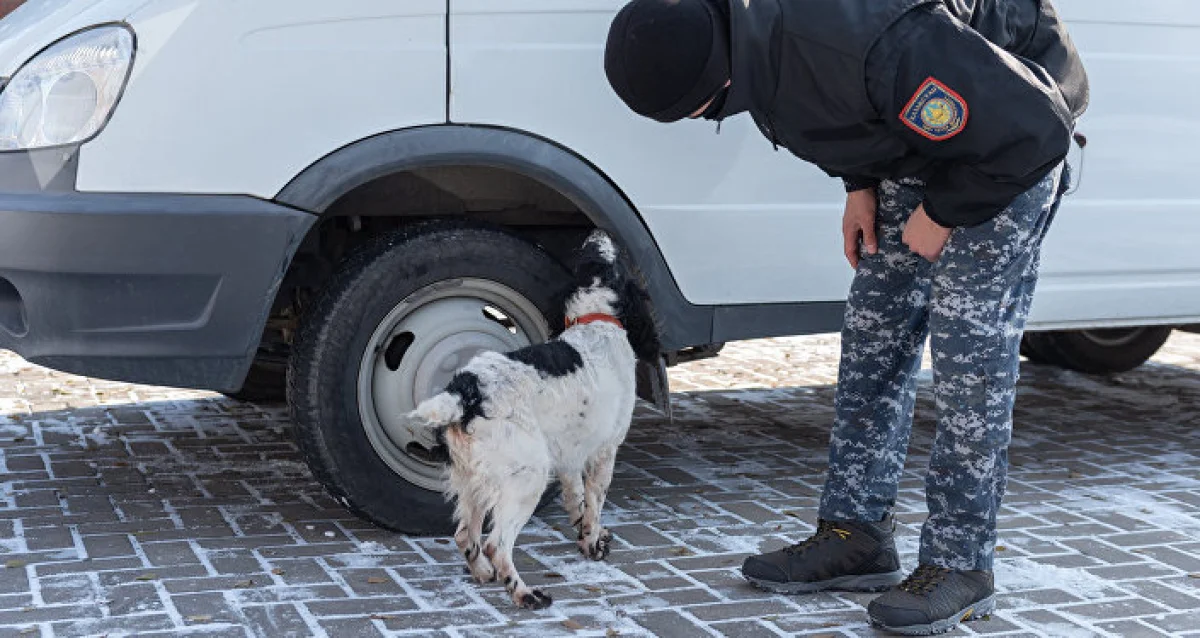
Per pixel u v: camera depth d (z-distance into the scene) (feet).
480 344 13.50
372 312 12.98
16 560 12.27
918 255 11.11
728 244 14.06
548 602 11.41
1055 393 22.82
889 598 10.92
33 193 12.25
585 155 13.28
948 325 10.56
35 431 18.16
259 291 12.34
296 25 12.29
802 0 9.46
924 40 9.26
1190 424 20.44
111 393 21.06
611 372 12.25
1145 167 15.99
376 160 12.51
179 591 11.53
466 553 11.87
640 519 14.28
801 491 15.69
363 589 11.74
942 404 10.80
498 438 11.37
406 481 13.34
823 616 11.28
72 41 12.57
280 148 12.30
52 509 14.19
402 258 13.04
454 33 12.73
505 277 13.50
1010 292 10.56
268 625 10.74
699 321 14.11
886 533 11.99
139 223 11.92
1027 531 14.10
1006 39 9.96
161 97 12.05
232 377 12.52
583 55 13.17
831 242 14.57
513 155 12.92
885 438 11.83
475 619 11.05
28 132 12.44
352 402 13.02
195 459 16.65
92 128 12.09
